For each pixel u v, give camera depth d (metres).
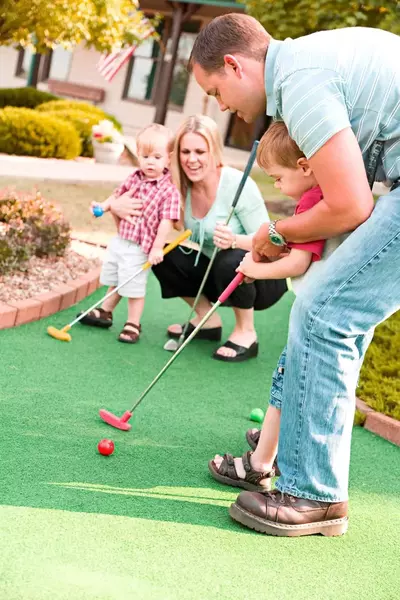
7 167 10.85
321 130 2.47
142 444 3.46
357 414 4.18
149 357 4.77
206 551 2.61
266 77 2.62
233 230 4.95
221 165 4.84
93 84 21.14
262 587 2.44
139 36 13.84
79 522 2.64
